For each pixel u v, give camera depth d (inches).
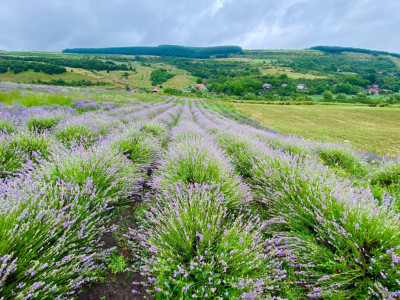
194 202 115.9
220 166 167.6
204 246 90.5
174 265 83.7
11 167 146.9
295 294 84.4
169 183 155.7
